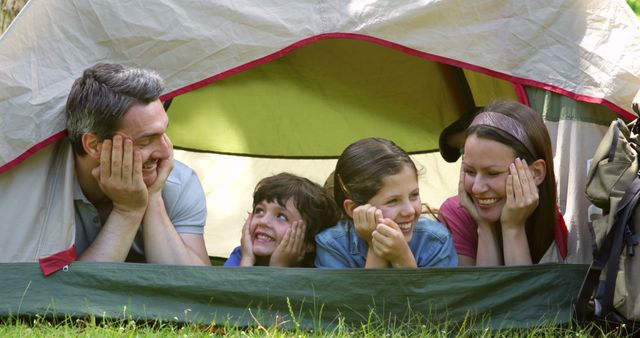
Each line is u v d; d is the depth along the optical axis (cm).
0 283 623
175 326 626
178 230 711
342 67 886
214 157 962
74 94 626
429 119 912
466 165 684
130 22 673
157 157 648
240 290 636
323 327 636
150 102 632
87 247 684
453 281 648
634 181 638
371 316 638
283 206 724
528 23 729
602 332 632
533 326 655
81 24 671
